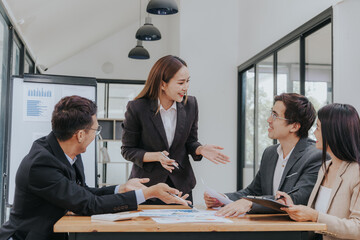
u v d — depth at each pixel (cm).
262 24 664
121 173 1044
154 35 732
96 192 239
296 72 556
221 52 780
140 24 1057
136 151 278
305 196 242
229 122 775
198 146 285
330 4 468
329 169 235
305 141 267
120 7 864
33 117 395
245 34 741
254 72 705
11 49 564
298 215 197
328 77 476
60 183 202
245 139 755
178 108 283
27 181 202
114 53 1048
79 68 1036
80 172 232
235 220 197
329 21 481
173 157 283
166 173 277
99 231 174
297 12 546
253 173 711
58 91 401
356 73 395
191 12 779
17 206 206
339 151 221
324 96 484
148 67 1052
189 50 774
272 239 185
